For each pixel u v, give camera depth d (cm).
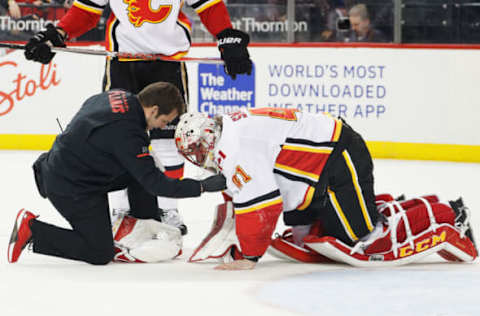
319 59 2995
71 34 1569
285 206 1205
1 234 1584
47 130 3138
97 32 3127
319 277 1135
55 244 1239
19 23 3120
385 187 2311
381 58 2959
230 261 1248
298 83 3019
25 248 1381
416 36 2959
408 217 1233
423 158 2959
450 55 2920
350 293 1029
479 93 2908
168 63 1570
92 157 1213
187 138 1149
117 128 1198
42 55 1477
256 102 3041
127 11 1538
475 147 2911
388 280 1111
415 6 2948
